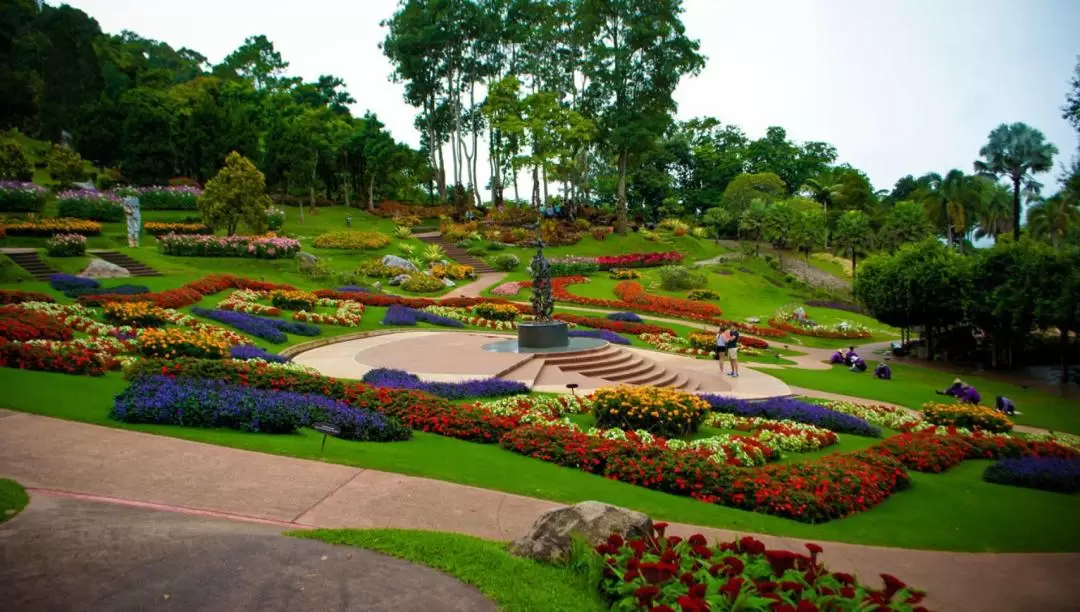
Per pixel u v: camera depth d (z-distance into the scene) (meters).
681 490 9.41
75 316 18.34
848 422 15.45
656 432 13.15
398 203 68.44
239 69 91.19
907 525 8.73
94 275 27.72
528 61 64.88
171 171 55.16
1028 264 28.75
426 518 6.90
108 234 38.59
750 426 14.65
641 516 6.14
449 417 12.00
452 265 47.19
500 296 40.88
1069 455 13.34
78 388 11.05
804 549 7.44
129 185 53.97
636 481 9.64
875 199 78.56
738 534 7.65
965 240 73.19
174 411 9.41
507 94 60.44
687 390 20.36
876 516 9.09
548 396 16.75
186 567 4.97
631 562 5.13
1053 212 52.88
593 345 23.38
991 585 6.77
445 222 59.88
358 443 9.90
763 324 41.28
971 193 59.34
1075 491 10.84
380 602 4.67
